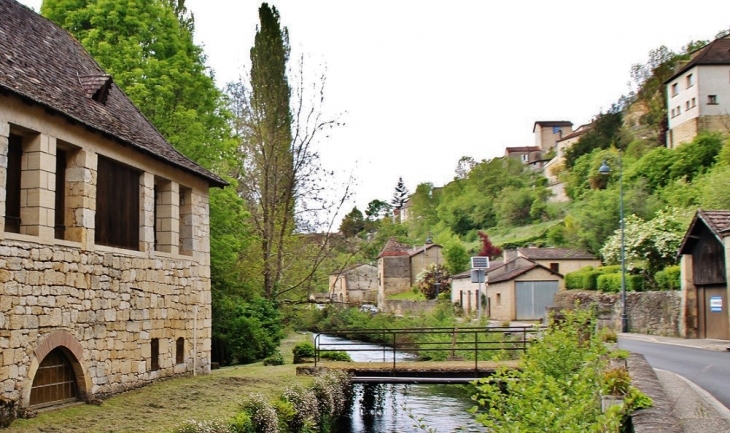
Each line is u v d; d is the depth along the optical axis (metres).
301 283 31.36
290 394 14.66
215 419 11.53
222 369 20.98
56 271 12.49
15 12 15.52
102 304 13.95
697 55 62.72
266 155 31.89
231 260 25.92
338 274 32.72
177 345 17.52
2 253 11.16
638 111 81.62
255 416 12.59
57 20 23.45
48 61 14.86
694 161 53.31
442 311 36.31
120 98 17.88
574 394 8.82
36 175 12.17
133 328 15.12
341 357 22.81
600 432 7.62
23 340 11.59
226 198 25.47
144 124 17.84
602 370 10.31
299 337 36.38
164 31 24.45
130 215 15.41
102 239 14.30
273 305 29.36
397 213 135.62
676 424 8.75
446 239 86.44
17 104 11.62
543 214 81.06
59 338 12.52
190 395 14.54
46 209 12.30
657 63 84.38
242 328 25.05
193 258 18.25
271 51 33.41
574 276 45.62
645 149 70.12
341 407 17.53
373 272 82.88
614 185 60.38
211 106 25.67
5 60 12.53
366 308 49.16
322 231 31.84
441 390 24.41
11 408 11.13
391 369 19.53
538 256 54.94
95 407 12.91
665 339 28.73
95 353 13.66
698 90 61.38
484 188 97.50
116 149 14.58
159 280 16.36
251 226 30.64
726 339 27.34
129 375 14.95
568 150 87.25
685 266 29.95
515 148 127.50
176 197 17.42
